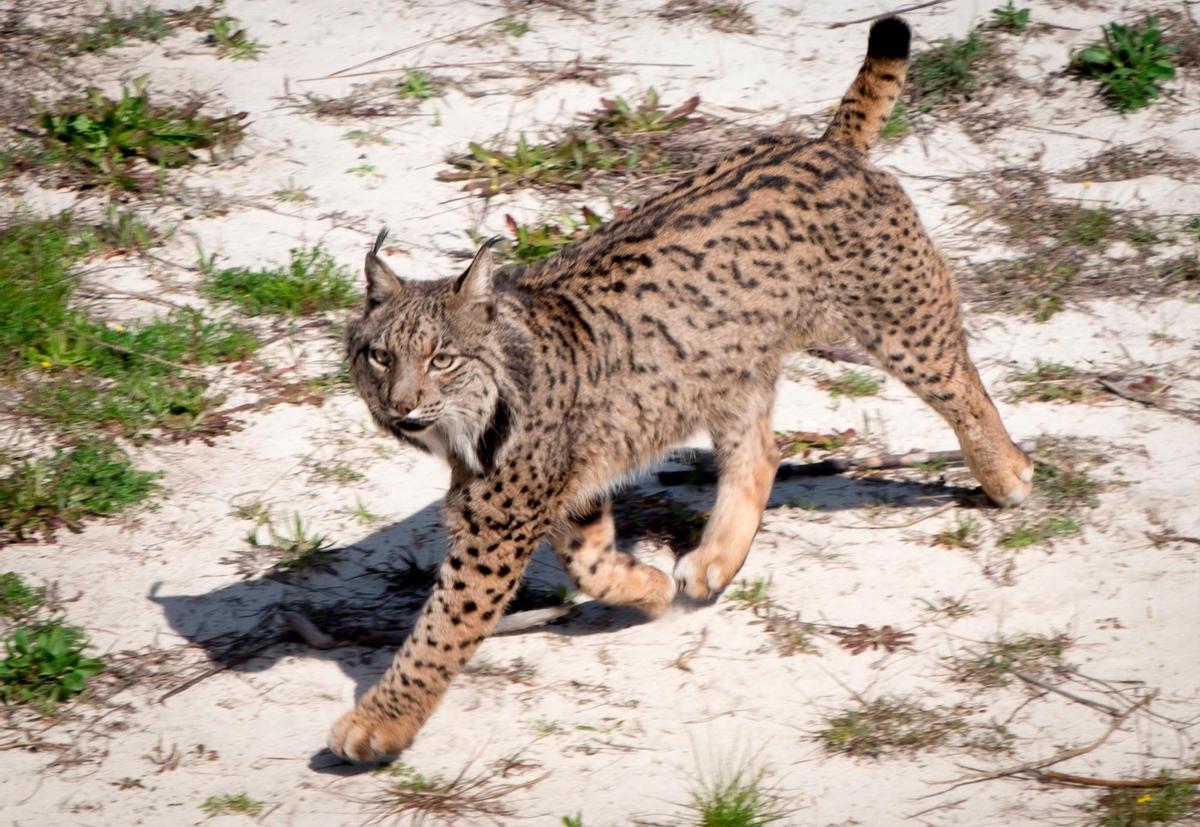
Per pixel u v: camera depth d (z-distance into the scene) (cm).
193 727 1176
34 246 1775
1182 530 1390
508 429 1177
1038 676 1214
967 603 1310
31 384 1603
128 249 1820
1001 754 1131
